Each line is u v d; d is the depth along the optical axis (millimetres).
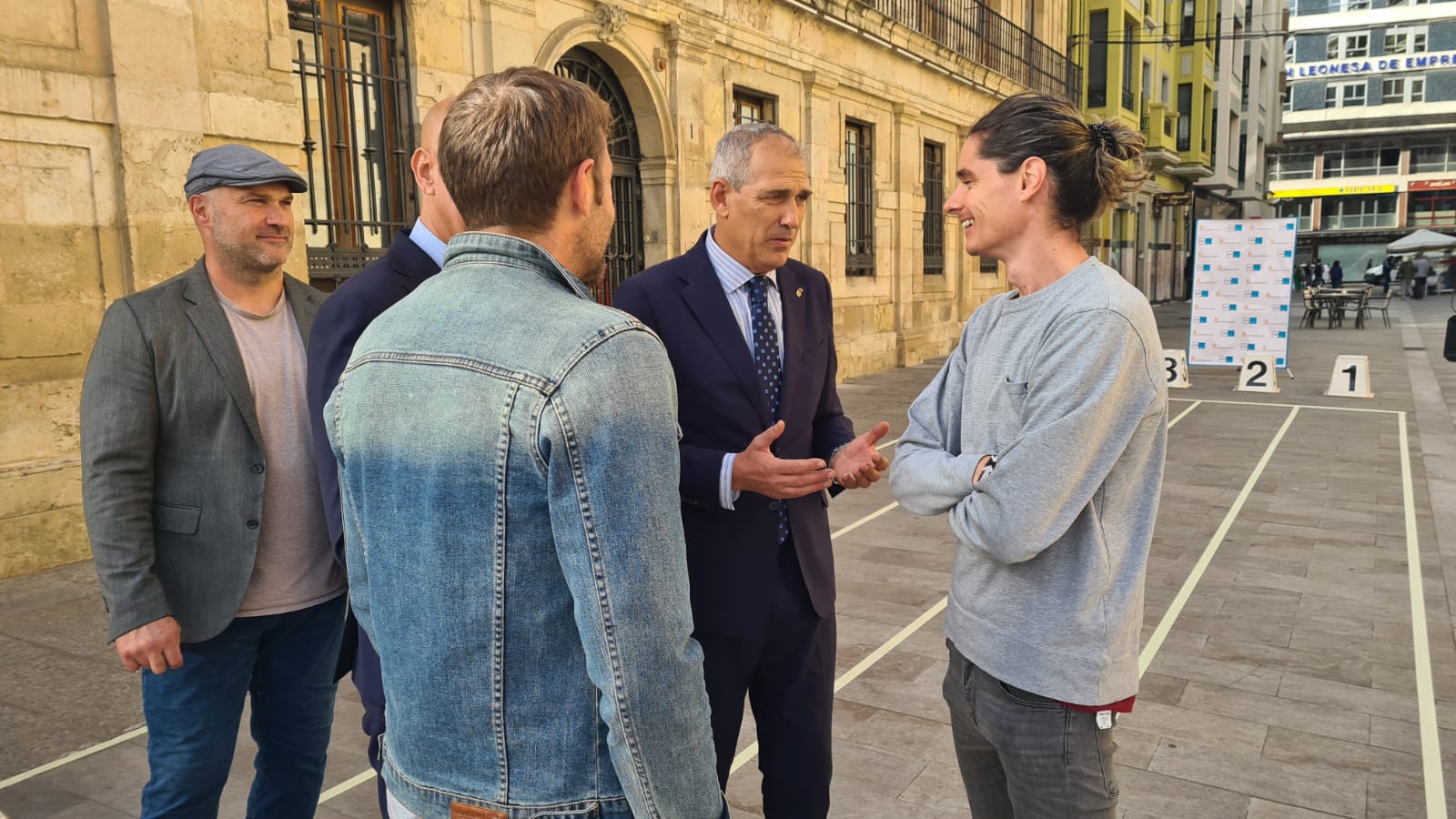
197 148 5754
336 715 3578
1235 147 41500
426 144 1873
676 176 9930
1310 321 24141
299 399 2264
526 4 7941
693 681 1186
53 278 5234
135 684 3760
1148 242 32906
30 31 5043
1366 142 61812
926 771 3111
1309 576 5059
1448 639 4180
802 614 2203
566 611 1193
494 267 1249
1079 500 1518
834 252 13094
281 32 6152
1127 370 1527
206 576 2105
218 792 2213
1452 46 58312
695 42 9938
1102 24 25750
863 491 7312
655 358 1187
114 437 1990
